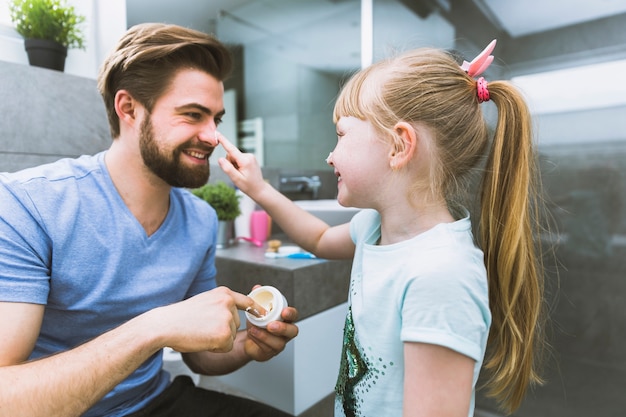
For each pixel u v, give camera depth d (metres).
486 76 1.64
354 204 0.57
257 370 1.04
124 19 1.35
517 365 0.54
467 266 0.45
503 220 0.53
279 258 1.08
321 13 1.90
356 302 0.56
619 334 1.48
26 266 0.56
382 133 0.51
